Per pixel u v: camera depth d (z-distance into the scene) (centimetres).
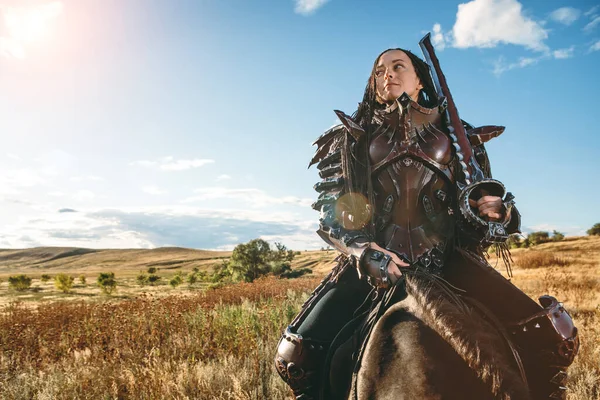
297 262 11788
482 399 155
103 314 1347
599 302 1345
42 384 757
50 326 1286
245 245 4997
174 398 635
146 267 19562
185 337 1012
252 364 744
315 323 229
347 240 204
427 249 215
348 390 191
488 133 229
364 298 229
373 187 227
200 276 7438
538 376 194
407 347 167
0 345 1070
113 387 680
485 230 197
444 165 219
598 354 677
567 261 3375
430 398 155
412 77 236
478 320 182
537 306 197
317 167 242
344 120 226
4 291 5853
